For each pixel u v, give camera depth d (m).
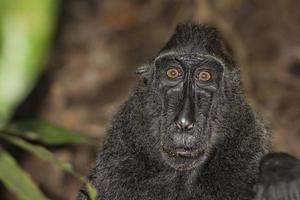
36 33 2.17
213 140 8.87
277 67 20.59
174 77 8.84
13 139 6.45
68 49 21.31
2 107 2.19
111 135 9.55
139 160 9.12
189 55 8.84
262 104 18.81
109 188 9.32
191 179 8.86
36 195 5.27
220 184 8.80
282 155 8.31
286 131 17.91
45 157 6.02
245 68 17.66
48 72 19.31
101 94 19.55
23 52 2.17
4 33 2.15
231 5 22.08
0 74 2.17
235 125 8.96
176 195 8.94
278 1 22.62
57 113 18.56
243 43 20.53
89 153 16.89
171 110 8.70
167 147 8.64
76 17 22.50
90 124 18.11
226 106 8.93
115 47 21.72
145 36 22.17
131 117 9.27
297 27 22.09
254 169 8.92
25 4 2.16
